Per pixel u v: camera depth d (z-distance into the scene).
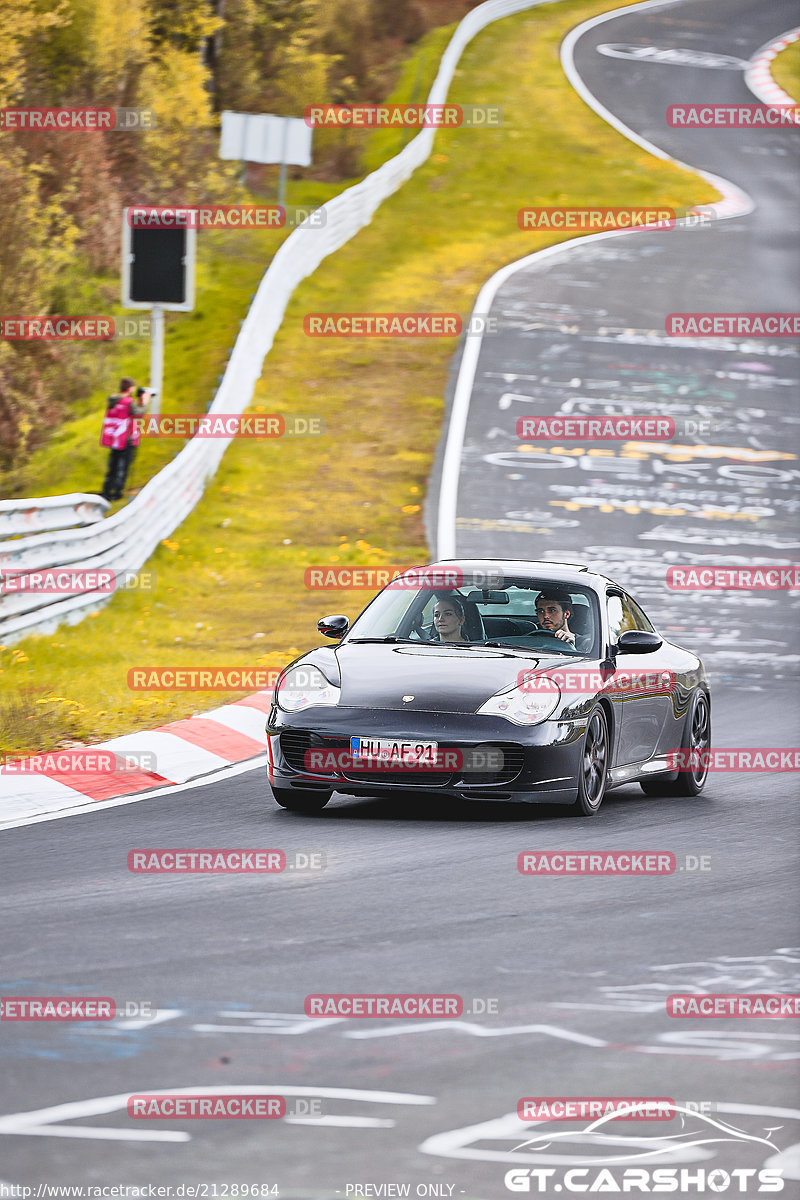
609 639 35.47
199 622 60.62
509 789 31.72
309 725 32.03
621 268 129.50
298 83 152.88
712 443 93.00
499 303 118.50
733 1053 17.08
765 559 73.94
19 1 105.56
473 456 89.19
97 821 31.19
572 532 76.88
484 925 22.83
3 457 89.81
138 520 69.44
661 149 167.75
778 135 177.38
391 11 193.88
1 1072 16.22
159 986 19.42
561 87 184.88
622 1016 18.41
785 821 32.69
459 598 36.16
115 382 103.38
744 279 128.12
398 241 134.25
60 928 22.38
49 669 49.16
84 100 124.12
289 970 20.20
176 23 136.50
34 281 99.81
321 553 73.75
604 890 25.44
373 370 104.69
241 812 32.53
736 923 23.22
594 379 103.62
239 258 127.38
